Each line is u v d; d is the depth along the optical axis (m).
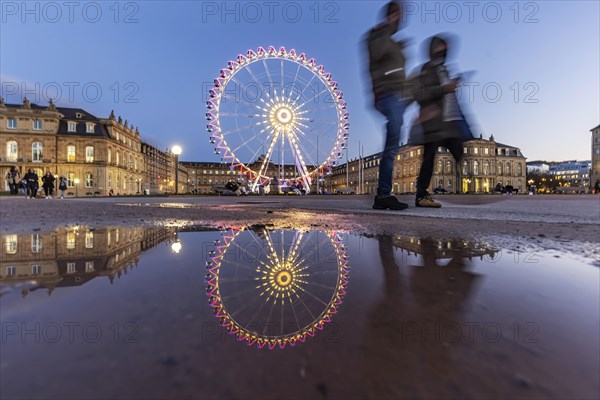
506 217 3.11
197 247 1.34
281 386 0.34
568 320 0.56
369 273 0.91
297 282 0.80
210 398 0.31
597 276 0.89
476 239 1.64
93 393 0.31
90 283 0.74
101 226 2.19
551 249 1.36
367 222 2.56
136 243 1.44
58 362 0.37
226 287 0.73
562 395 0.34
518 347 0.45
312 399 0.31
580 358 0.42
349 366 0.39
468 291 0.73
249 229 2.06
